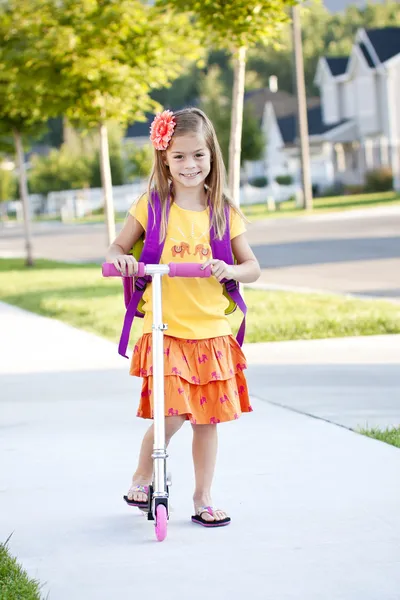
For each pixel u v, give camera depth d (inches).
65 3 697.0
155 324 186.2
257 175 2955.2
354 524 191.2
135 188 2910.9
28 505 211.2
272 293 609.6
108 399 323.9
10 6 721.6
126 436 271.1
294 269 805.9
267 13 458.6
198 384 192.7
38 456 251.9
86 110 737.0
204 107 2295.8
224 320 197.0
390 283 660.1
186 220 195.8
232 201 200.1
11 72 717.3
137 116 751.7
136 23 668.1
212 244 196.4
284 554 176.2
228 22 457.1
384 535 184.4
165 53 689.0
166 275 193.0
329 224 1428.4
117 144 3034.0
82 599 159.0
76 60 685.9
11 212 3727.9
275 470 230.4
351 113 2383.1
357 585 161.2
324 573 166.7
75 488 223.0
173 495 215.0
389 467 230.2
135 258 202.5
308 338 441.7
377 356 386.0
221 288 196.9
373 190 2080.5
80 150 3235.7
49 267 976.3
